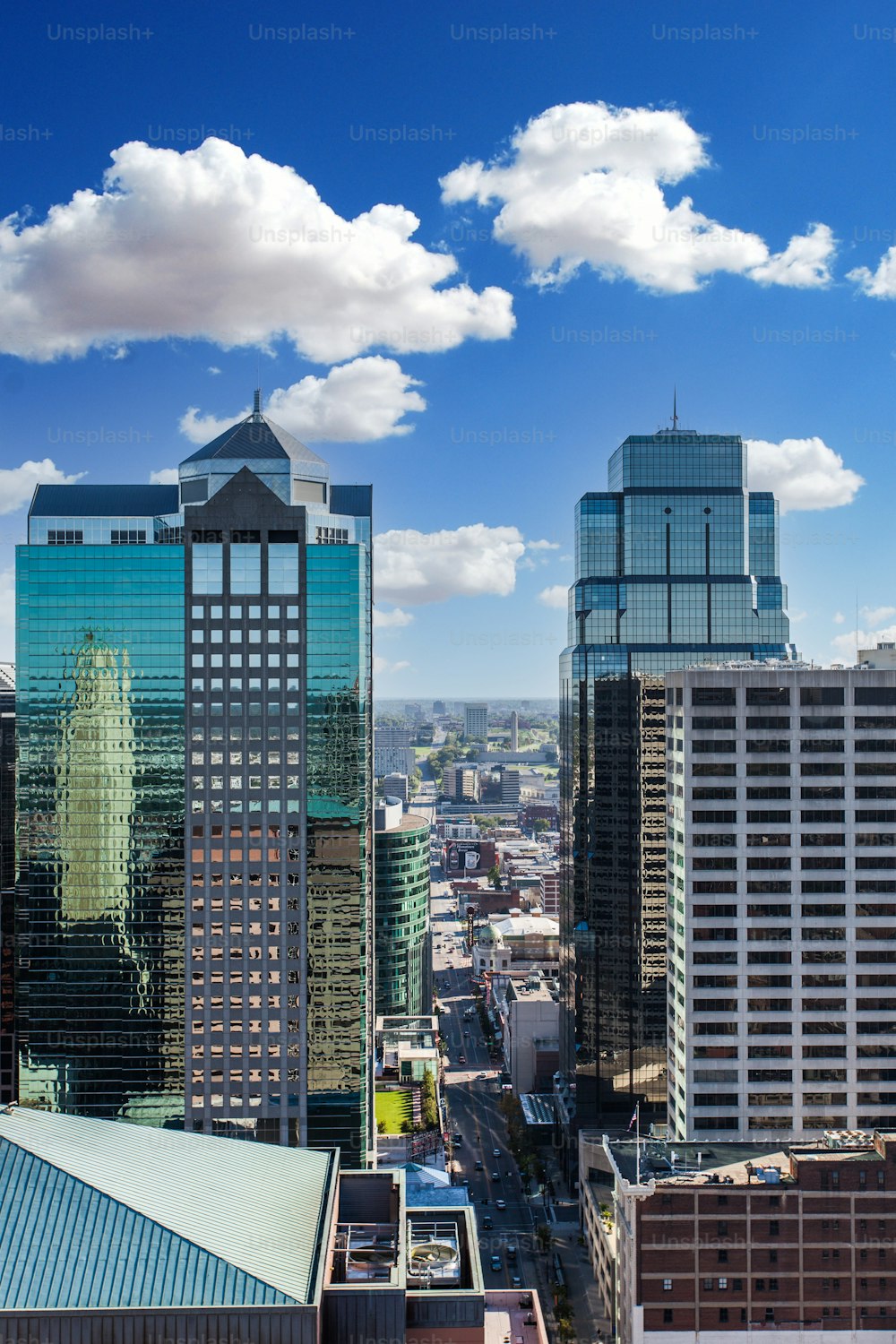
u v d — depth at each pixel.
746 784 156.75
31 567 173.25
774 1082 155.75
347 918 171.75
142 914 171.62
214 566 173.75
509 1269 188.12
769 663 173.75
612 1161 142.88
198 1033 171.50
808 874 156.50
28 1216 76.56
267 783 172.38
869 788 156.88
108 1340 71.19
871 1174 129.38
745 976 156.00
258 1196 85.94
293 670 173.12
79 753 172.50
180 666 173.25
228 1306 72.19
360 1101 170.50
